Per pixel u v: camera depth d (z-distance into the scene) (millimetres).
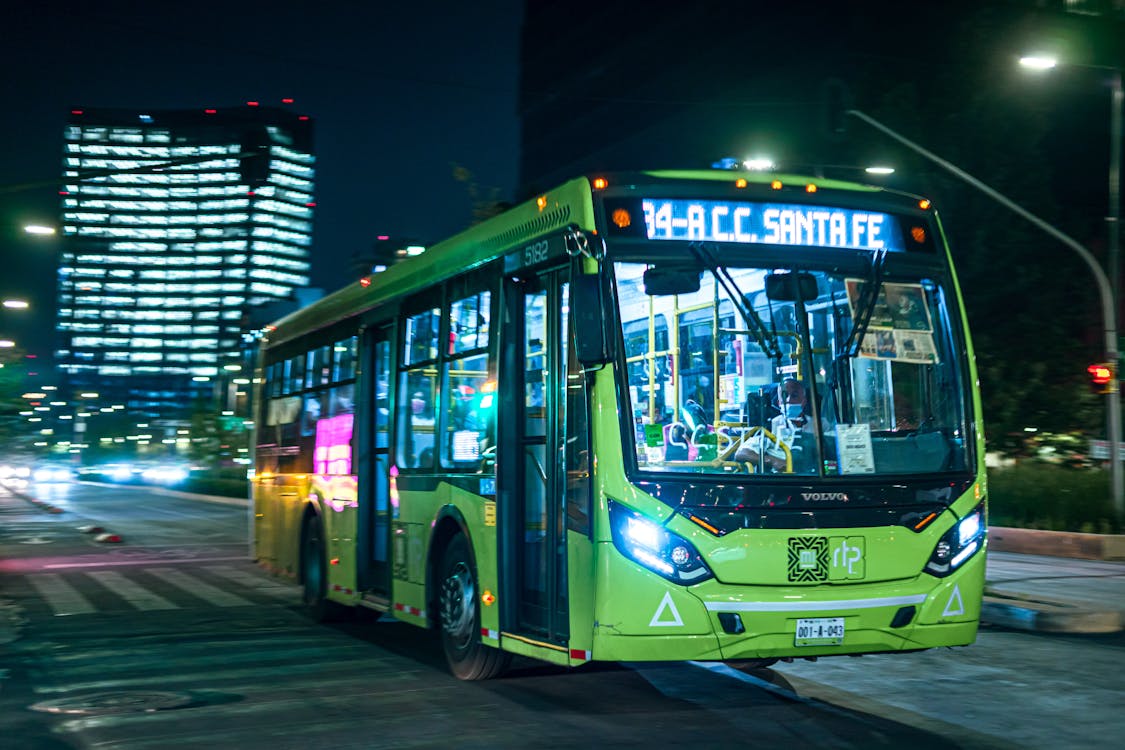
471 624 8758
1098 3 29906
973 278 29453
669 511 6797
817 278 7344
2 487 86938
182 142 137875
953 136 29500
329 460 12164
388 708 7945
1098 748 6895
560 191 7582
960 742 7004
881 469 7125
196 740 7066
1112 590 15477
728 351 7098
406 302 10242
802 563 6871
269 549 14516
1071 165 39531
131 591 16406
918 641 7051
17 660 10164
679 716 7672
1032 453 29328
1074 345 29250
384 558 10648
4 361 54375
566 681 8930
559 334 7598
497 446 8156
